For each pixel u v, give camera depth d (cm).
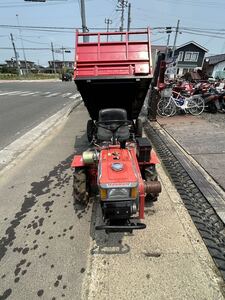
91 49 466
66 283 207
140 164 300
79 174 300
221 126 716
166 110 881
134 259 227
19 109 1077
